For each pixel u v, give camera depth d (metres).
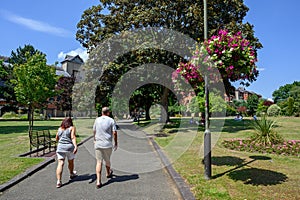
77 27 22.39
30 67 15.95
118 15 20.02
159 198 4.80
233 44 5.50
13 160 7.89
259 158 7.97
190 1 18.08
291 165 6.97
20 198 4.82
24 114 49.09
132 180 6.02
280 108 40.09
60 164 5.68
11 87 43.09
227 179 5.62
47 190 5.29
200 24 17.39
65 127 5.97
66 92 36.56
